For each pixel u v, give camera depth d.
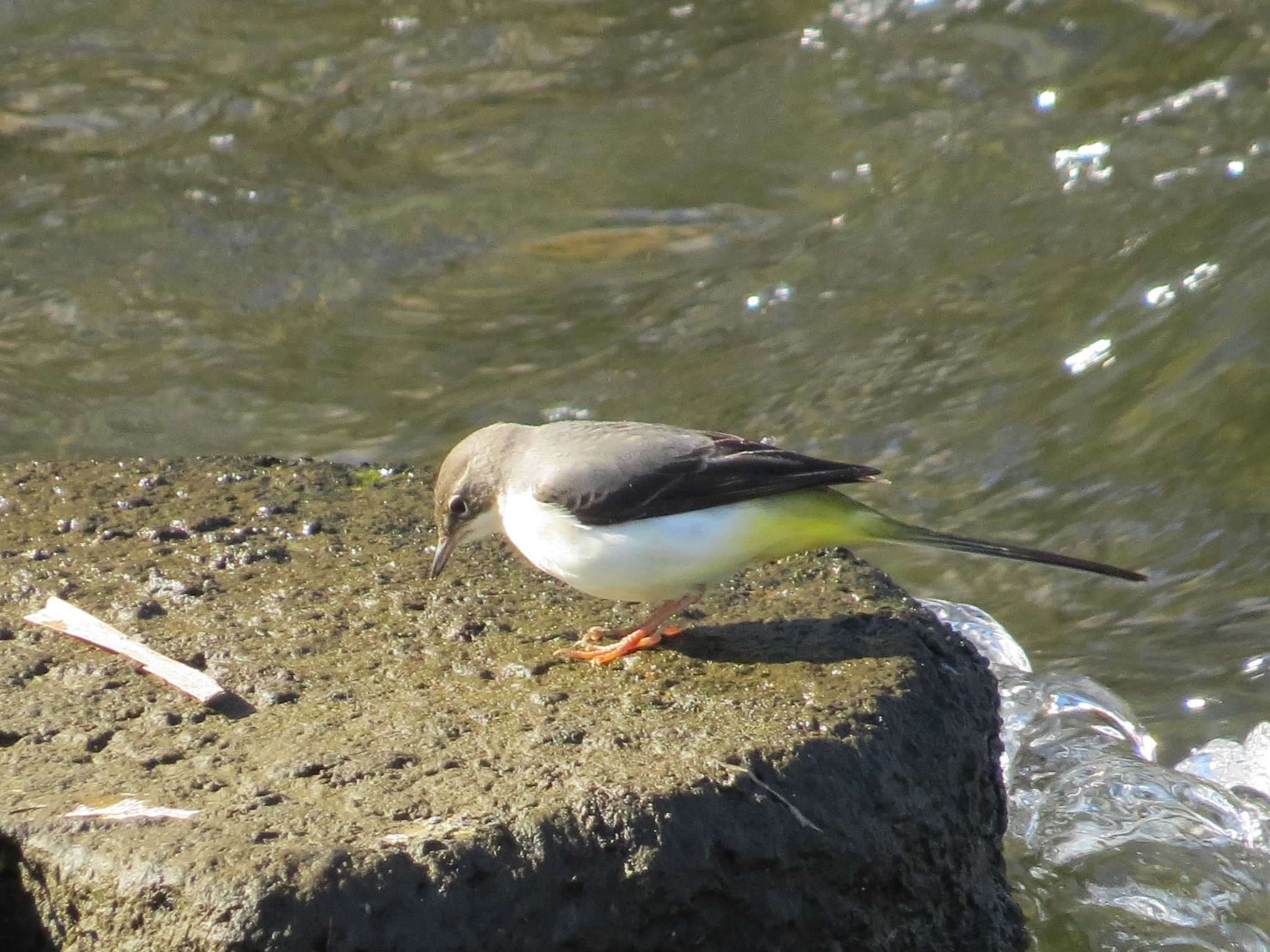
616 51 23.78
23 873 6.51
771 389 16.52
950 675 8.38
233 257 19.69
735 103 21.97
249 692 7.90
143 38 24.81
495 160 21.53
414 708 7.73
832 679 7.96
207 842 6.29
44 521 10.15
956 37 21.73
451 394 17.19
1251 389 14.52
